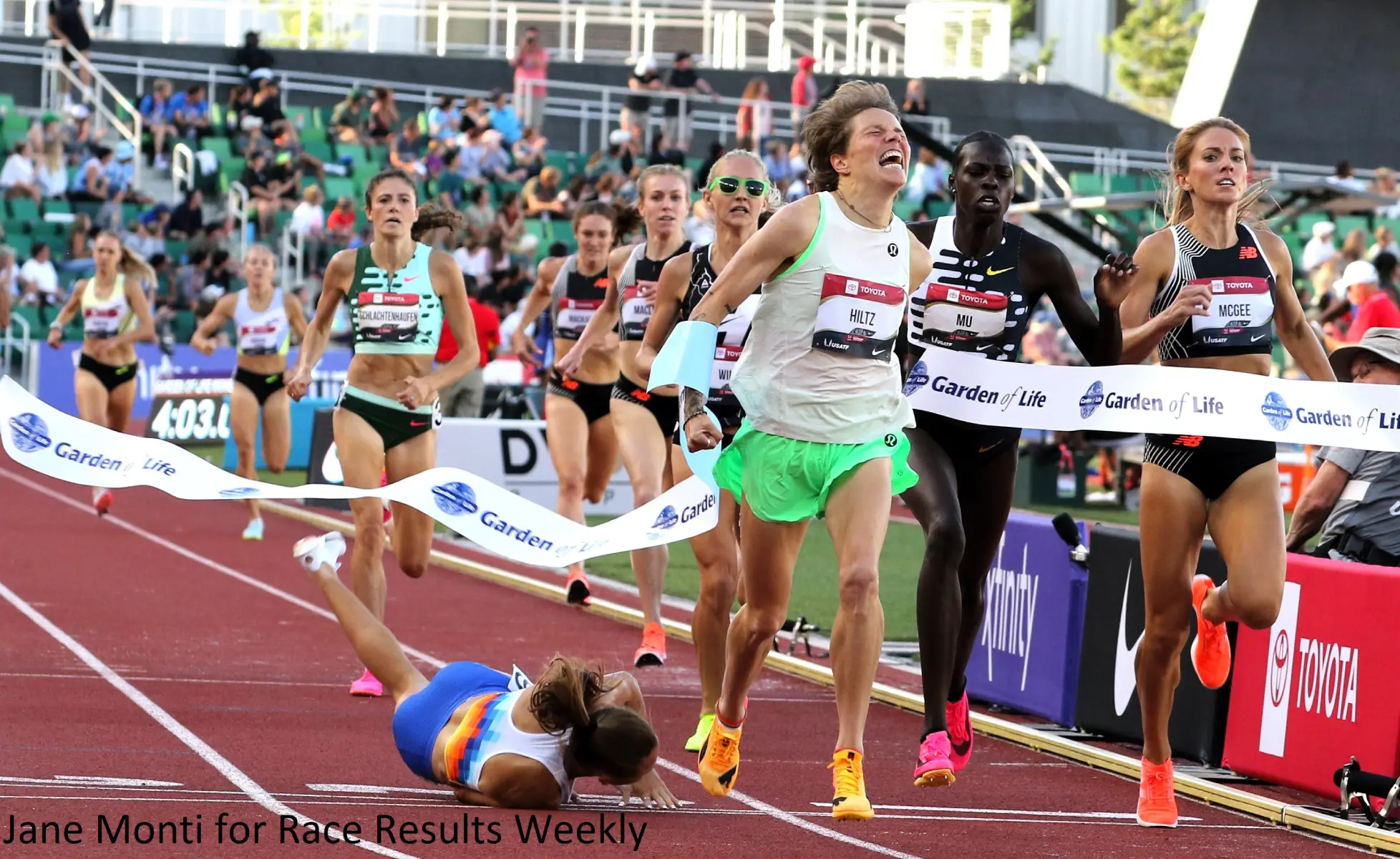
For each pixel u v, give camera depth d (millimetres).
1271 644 11594
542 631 18328
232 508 30375
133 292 25016
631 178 52500
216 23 62500
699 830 9508
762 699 14750
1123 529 13156
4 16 58562
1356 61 58688
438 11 62219
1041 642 13914
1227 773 12000
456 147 52125
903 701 14414
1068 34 85875
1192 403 10047
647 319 14523
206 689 13750
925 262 9875
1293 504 29359
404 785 10289
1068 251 50188
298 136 52938
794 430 9352
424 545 14180
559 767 9586
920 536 29719
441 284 14016
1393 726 10289
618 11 63625
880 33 66500
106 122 53531
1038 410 10328
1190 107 60688
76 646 15578
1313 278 41688
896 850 9273
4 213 46656
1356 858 9672
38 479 34062
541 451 28922
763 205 11930
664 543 10250
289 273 47250
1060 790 11367
